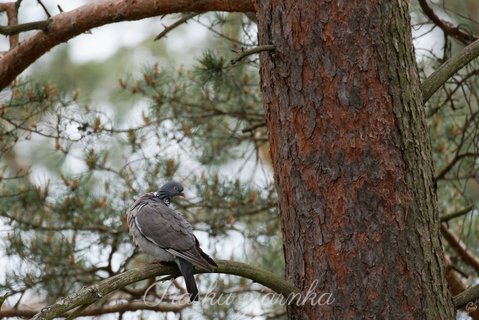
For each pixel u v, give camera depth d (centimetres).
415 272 770
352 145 782
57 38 1069
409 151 786
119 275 769
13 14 1096
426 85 830
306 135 798
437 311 773
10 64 1105
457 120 1430
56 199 1312
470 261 1312
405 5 820
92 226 1297
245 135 1418
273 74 825
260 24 841
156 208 984
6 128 1297
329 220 784
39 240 1285
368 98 785
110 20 1038
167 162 1314
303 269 796
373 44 791
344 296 773
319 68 798
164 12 1012
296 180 802
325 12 800
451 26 1204
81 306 743
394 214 774
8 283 1256
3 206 1294
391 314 762
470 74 1211
